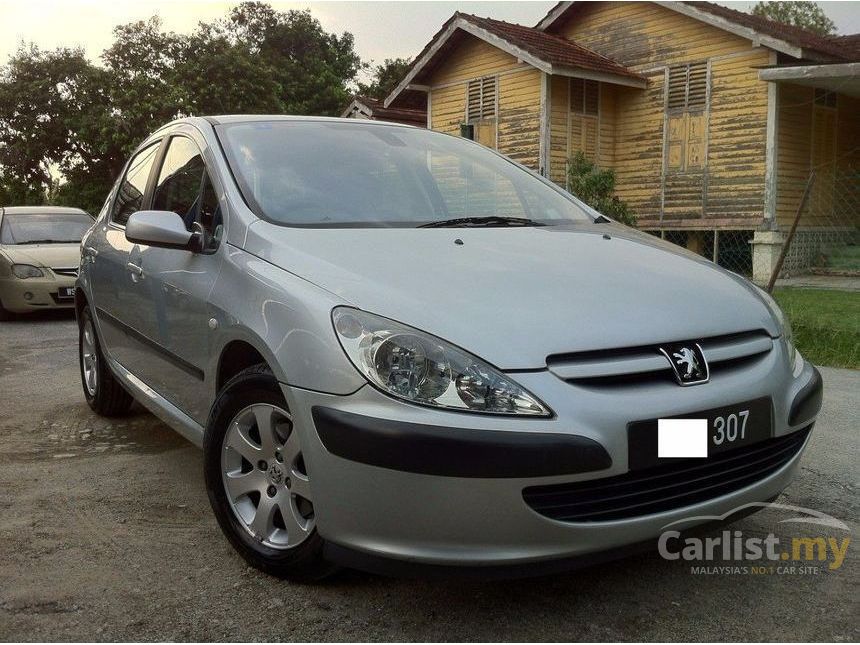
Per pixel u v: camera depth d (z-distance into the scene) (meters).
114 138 29.89
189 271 2.97
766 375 2.39
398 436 2.01
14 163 32.44
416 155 3.50
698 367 2.24
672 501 2.20
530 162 15.43
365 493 2.08
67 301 9.44
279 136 3.34
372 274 2.36
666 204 15.13
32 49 32.75
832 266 14.01
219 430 2.63
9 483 3.45
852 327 7.04
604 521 2.09
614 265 2.67
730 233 14.69
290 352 2.27
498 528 2.01
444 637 2.19
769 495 2.42
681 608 2.34
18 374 6.02
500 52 15.82
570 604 2.36
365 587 2.46
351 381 2.12
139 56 32.91
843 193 15.15
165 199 3.54
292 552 2.41
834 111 14.73
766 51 13.40
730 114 14.04
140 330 3.51
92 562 2.65
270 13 42.12
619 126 15.86
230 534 2.63
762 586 2.48
